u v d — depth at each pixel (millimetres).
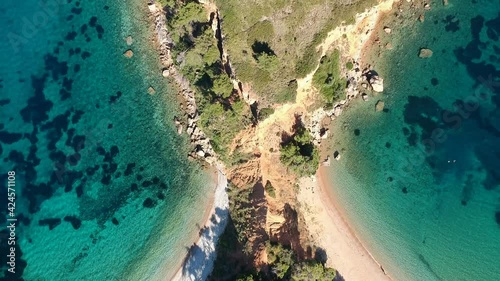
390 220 59031
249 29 55438
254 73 54969
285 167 56781
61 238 58875
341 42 60562
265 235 52719
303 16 55969
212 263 54375
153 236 57812
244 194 56000
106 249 58031
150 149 61375
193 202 58125
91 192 60656
